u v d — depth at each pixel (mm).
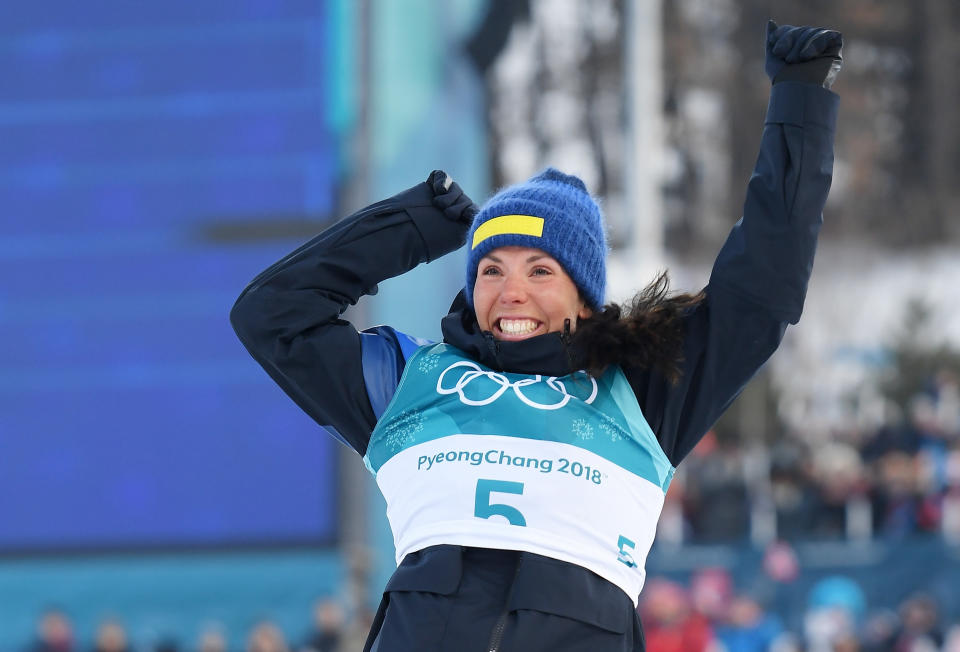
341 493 29438
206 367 30344
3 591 30406
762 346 5965
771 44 6281
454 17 32469
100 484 30484
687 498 36000
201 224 30609
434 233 6496
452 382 5828
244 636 29281
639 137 35688
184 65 31016
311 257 6340
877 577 33469
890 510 34844
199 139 30781
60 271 31078
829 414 59281
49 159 31344
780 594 33562
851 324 62250
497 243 5941
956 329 61781
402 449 5762
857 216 62625
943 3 60344
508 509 5457
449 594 5352
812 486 35906
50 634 29328
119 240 30938
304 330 6203
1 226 31312
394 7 31078
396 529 5715
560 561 5391
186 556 29875
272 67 30750
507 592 5367
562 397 5703
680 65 56625
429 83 31781
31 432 30812
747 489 36062
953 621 32562
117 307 30781
